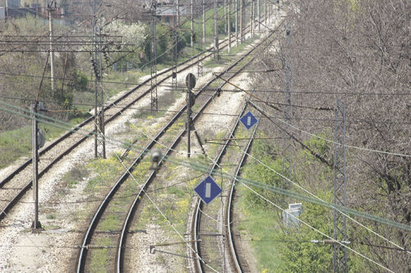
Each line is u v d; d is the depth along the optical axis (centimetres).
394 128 5572
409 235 5281
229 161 8844
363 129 5872
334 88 6831
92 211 6594
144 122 10975
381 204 5572
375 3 7581
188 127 6238
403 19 7069
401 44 6544
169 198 7144
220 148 9462
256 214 6738
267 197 6831
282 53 9881
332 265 4928
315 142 6825
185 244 5762
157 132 10250
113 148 9262
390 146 5500
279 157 8138
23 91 10744
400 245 5244
